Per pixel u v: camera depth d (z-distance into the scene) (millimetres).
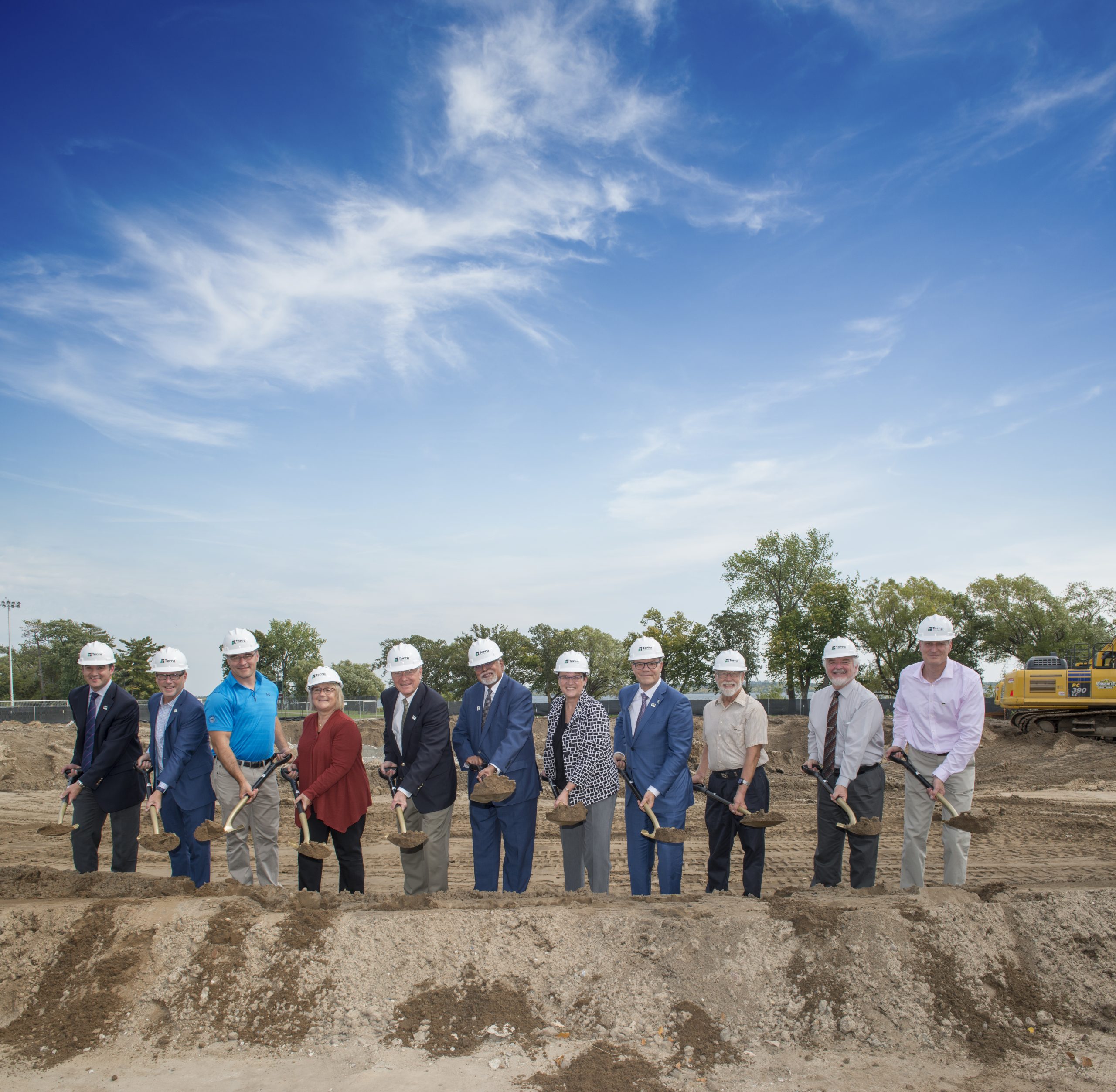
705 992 4230
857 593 48906
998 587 49125
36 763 19844
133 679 46156
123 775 6488
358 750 5926
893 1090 3584
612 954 4449
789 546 51844
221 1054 4000
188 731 6301
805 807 13695
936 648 5688
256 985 4340
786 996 4207
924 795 5812
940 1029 4047
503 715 6258
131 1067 3916
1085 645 46938
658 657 6172
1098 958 4418
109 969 4391
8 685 67562
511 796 6094
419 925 4621
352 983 4340
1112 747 21656
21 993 4363
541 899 5117
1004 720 28016
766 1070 3787
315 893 5258
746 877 6051
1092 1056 3844
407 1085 3656
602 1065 3773
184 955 4465
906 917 4543
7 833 11289
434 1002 4238
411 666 6027
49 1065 3941
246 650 6234
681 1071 3785
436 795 6020
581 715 6086
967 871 8633
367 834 11414
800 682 46469
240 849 6352
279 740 6648
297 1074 3805
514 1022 4125
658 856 5922
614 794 6105
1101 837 10352
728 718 6164
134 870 6555
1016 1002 4211
